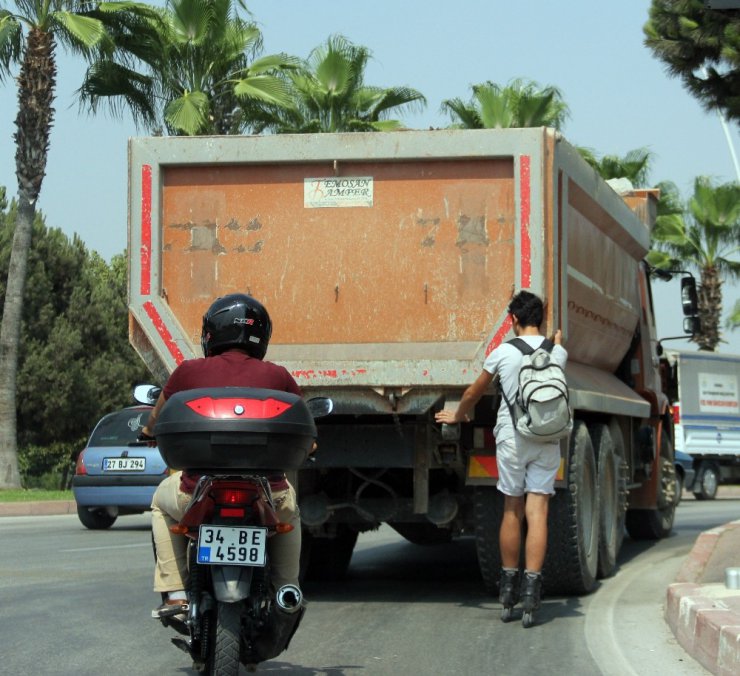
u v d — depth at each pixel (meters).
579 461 8.55
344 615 7.98
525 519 8.40
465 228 8.23
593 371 10.70
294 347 8.36
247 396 5.00
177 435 4.93
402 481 8.85
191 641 5.19
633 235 11.48
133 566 10.86
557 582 8.60
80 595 8.84
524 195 8.12
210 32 29.20
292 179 8.44
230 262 8.46
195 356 8.41
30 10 25.72
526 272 8.11
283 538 5.36
